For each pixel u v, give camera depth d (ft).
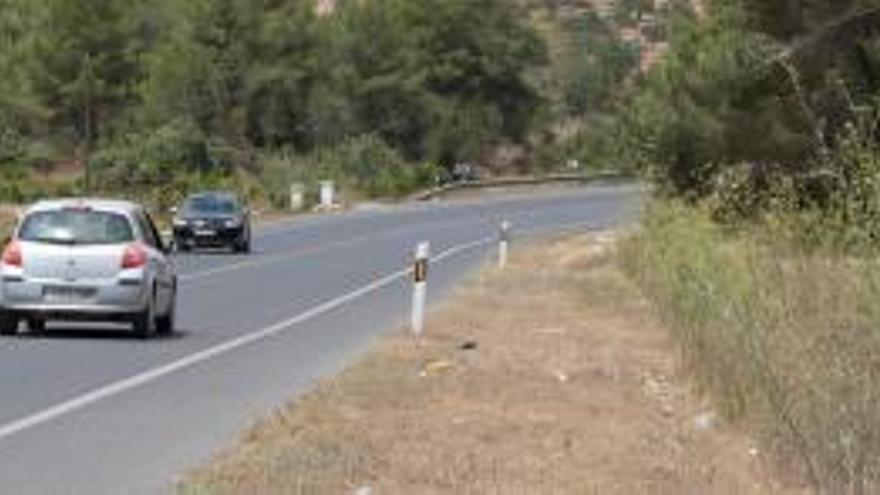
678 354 75.72
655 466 50.24
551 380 71.87
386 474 47.91
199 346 88.53
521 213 307.17
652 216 120.47
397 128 417.28
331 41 413.80
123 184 309.63
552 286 135.13
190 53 385.29
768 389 51.13
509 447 53.62
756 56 142.92
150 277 92.12
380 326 102.47
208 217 194.29
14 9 439.63
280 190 327.67
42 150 381.81
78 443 54.70
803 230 59.06
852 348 46.24
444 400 64.95
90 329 97.30
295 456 50.42
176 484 46.47
